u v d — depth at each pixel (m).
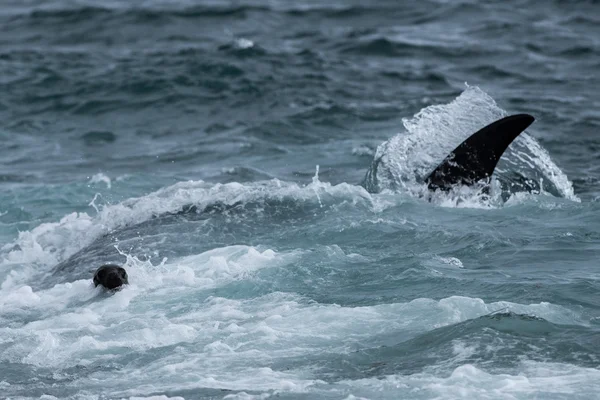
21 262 52.38
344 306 37.94
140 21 126.44
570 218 49.16
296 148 76.94
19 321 40.75
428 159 57.53
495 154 53.75
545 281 39.28
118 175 72.44
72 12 132.12
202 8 130.38
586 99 87.88
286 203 53.44
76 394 31.45
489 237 45.81
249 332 35.53
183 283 42.75
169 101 93.00
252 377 31.48
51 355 35.50
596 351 31.34
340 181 66.25
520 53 105.38
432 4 128.50
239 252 46.47
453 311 35.38
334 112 86.38
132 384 31.89
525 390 28.55
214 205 54.44
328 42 112.38
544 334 32.81
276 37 116.25
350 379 30.72
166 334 36.34
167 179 70.50
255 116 87.06
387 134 79.62
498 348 31.78
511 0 128.25
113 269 43.00
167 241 49.91
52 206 64.81
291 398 29.45
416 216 50.12
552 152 71.56
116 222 54.75
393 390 29.31
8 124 89.62
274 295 39.97
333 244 46.78
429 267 41.91
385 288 39.78
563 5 124.12
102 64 106.69
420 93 92.12
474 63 102.38
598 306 36.28
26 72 104.94
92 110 92.50
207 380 31.47
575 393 28.23
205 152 77.50
